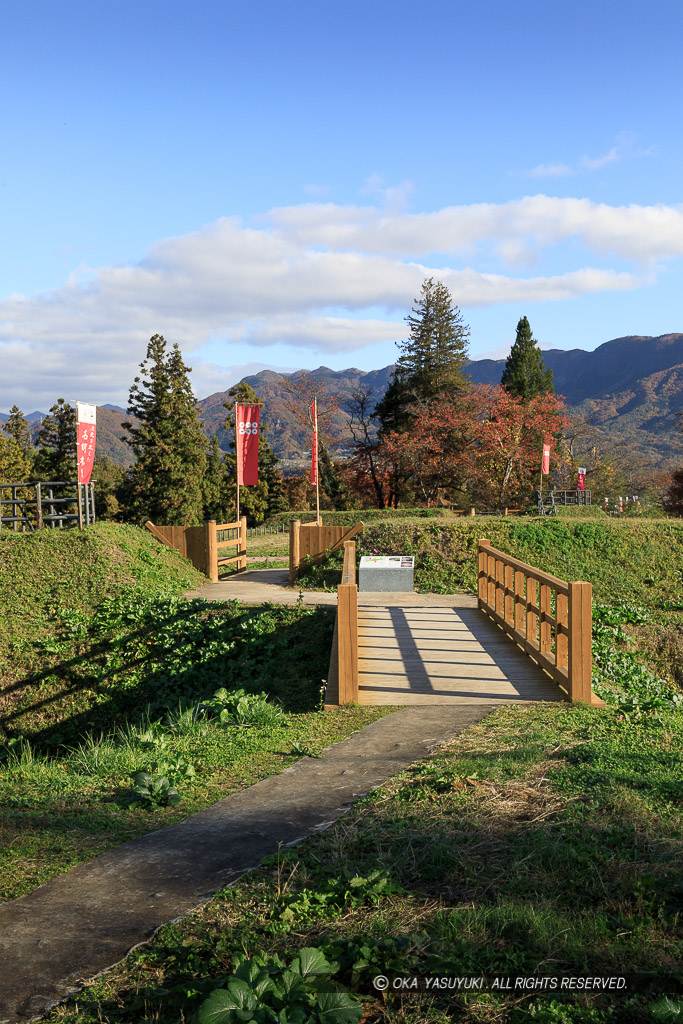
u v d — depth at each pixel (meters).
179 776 6.66
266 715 9.00
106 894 4.34
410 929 3.72
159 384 57.91
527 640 11.62
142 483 57.75
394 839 4.80
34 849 5.05
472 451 50.91
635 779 5.69
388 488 61.66
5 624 14.93
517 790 5.59
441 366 68.25
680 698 11.79
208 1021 2.84
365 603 16.22
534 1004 3.14
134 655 13.95
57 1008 3.22
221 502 64.88
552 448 58.88
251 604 15.21
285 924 3.79
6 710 13.16
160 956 3.62
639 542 20.44
